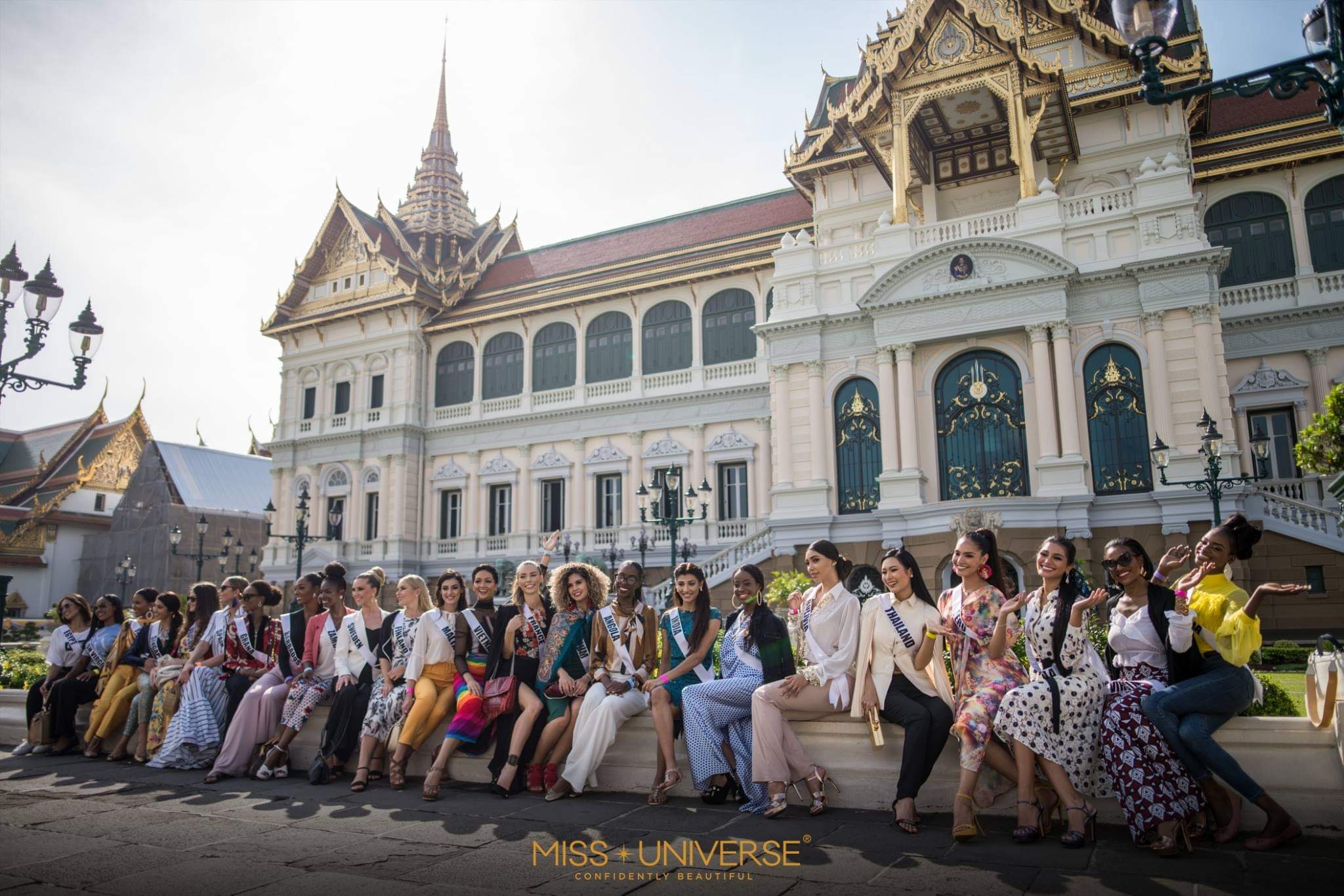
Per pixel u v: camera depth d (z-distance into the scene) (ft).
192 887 21.24
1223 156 105.50
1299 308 99.25
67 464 252.83
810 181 122.62
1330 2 25.81
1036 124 95.86
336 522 126.62
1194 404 84.94
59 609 44.60
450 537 152.97
